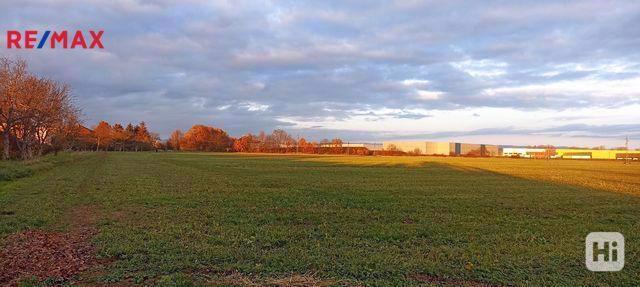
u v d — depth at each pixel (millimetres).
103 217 13328
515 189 24047
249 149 147750
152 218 13211
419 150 144000
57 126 51594
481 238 11023
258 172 36125
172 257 8641
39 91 42875
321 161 61531
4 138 41469
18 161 36812
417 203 17547
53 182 24578
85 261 8422
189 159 66750
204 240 10250
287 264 8344
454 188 24203
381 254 9211
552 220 13992
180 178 28891
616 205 17828
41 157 45500
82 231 11219
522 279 7770
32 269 7875
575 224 13297
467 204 17500
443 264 8555
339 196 19516
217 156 85312
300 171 37906
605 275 8070
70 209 14805
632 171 45781
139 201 16984
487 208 16469
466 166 51406
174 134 162125
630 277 7980
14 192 19391
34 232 11016
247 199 18031
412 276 7840
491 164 58719
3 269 7867
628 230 12391
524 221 13680
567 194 21734
